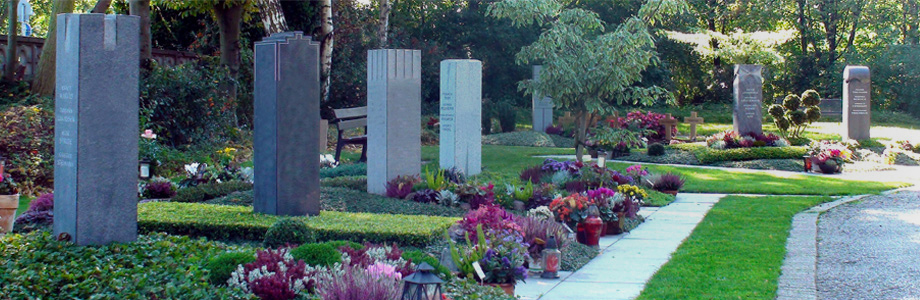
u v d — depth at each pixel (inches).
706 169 812.6
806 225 455.2
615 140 647.1
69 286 241.4
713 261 346.0
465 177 597.9
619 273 327.3
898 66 1827.0
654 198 574.2
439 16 1674.5
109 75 320.5
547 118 1210.0
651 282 305.1
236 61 969.5
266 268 250.7
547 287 301.7
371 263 264.1
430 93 1533.0
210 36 1079.0
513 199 494.6
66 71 322.7
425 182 518.3
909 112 1839.3
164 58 934.4
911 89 1818.4
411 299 212.1
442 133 644.7
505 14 652.1
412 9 1689.2
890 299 283.0
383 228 359.3
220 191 508.1
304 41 419.5
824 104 1657.2
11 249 295.4
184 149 759.1
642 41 630.5
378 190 540.1
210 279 255.8
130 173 328.5
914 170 820.0
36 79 701.9
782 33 1763.0
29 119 580.7
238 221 375.6
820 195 616.1
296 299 241.0
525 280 314.0
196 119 805.2
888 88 1867.6
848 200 578.9
